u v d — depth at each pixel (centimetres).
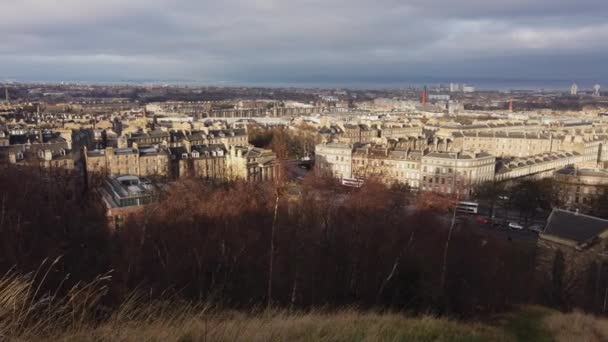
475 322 5444
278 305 5969
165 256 7694
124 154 18588
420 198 16262
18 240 8069
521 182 17912
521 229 15425
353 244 8275
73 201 14100
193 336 2270
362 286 7131
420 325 3622
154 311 2622
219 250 7762
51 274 5397
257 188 14338
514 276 8638
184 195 11075
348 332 2823
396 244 8419
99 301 2786
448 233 9769
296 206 11744
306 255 7788
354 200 12562
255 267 7444
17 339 1828
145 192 12288
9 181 12669
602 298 8600
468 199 18562
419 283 7100
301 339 2544
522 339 4666
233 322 2617
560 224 11262
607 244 10438
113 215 11150
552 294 8519
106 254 8312
